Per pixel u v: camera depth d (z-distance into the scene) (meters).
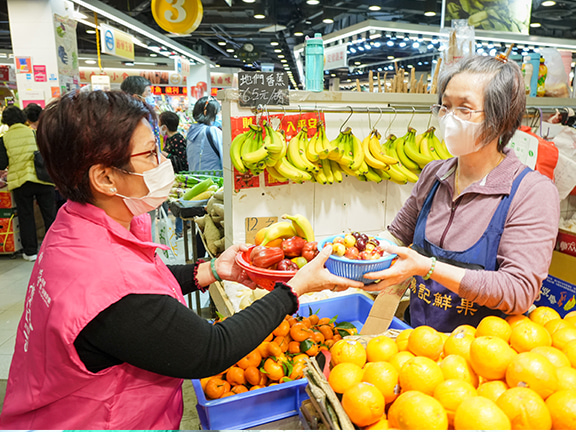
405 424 0.73
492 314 1.29
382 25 8.68
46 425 0.88
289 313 1.06
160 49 12.09
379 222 2.75
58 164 0.86
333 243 1.24
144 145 0.91
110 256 0.85
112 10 7.58
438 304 1.38
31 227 4.97
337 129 2.51
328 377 0.96
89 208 0.90
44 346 0.83
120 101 0.88
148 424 0.93
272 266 1.32
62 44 6.10
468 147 1.24
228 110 2.32
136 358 0.83
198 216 3.27
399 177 2.44
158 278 0.89
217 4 9.05
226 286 2.14
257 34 12.12
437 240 1.38
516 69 1.18
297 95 2.38
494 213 1.24
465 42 2.59
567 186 2.29
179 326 0.85
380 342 0.98
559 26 10.16
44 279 0.86
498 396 0.77
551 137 2.65
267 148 2.08
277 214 2.48
